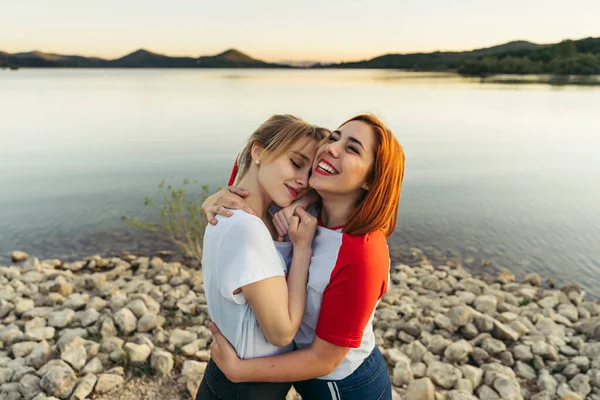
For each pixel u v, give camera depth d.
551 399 3.58
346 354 1.73
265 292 1.62
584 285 6.72
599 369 3.91
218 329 1.82
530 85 88.62
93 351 3.69
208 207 1.88
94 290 5.24
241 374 1.73
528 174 14.25
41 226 8.54
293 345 1.87
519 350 4.21
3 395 3.19
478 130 25.42
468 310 4.68
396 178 1.75
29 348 3.84
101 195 10.78
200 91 62.47
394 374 3.68
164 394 3.30
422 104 43.09
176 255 7.20
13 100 42.47
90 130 22.67
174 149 17.47
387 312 4.93
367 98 50.03
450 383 3.68
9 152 16.53
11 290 5.37
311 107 37.09
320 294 1.73
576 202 11.04
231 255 1.65
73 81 104.94
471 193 11.73
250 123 26.14
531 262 7.52
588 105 43.56
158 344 3.96
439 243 8.26
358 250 1.67
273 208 2.05
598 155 18.00
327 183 1.78
